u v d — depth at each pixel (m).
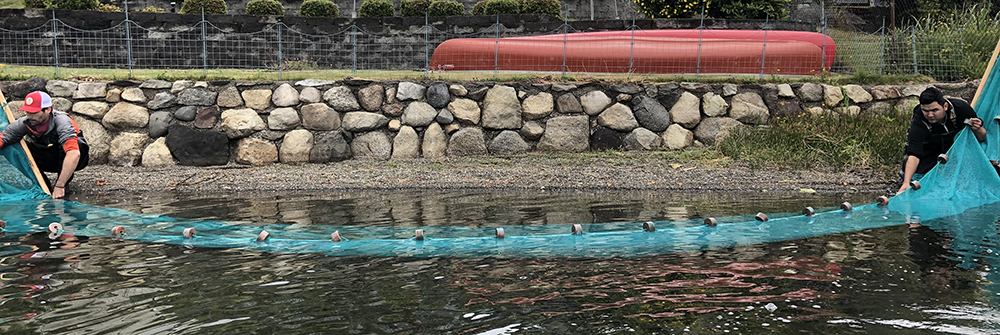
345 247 3.61
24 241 3.81
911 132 5.66
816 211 4.82
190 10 15.91
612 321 2.29
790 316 2.32
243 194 6.12
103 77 8.62
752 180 6.62
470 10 18.27
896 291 2.62
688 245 3.60
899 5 17.06
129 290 2.74
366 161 8.26
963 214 4.54
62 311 2.45
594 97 8.78
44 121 5.95
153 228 4.25
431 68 10.70
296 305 2.51
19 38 14.00
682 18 13.38
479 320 2.31
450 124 8.66
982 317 2.29
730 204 5.30
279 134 8.39
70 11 14.14
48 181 6.38
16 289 2.76
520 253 3.43
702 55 9.73
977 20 11.16
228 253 3.47
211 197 5.93
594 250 3.49
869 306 2.43
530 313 2.39
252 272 3.04
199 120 8.29
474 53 10.32
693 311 2.40
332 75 9.35
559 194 5.99
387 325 2.26
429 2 17.00
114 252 3.51
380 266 3.15
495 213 4.88
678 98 8.82
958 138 5.46
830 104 8.99
